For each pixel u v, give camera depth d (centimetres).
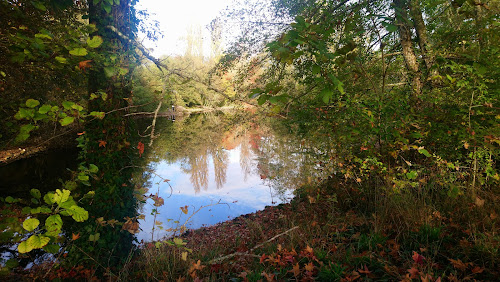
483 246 242
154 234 570
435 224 306
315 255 296
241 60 549
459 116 380
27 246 177
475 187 358
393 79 648
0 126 321
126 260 371
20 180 820
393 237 314
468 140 352
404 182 379
